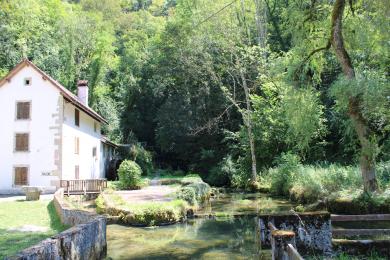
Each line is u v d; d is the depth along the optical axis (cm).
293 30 1575
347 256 711
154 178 3347
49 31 4522
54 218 1386
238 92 3534
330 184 1702
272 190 2389
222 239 1141
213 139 3744
